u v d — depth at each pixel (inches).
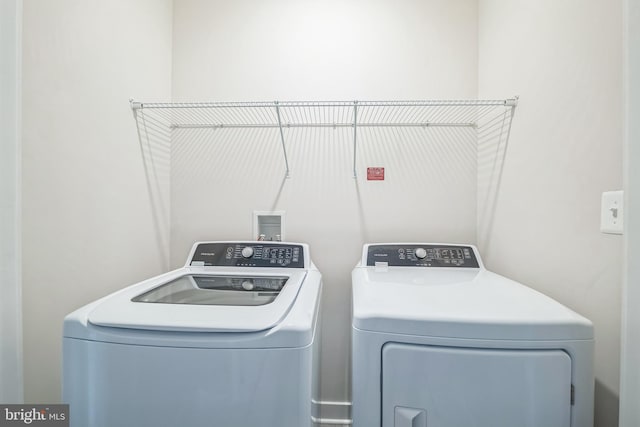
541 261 45.9
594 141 35.7
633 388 23.7
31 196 36.5
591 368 29.6
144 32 60.6
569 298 39.8
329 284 70.9
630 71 23.7
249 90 71.3
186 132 72.0
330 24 70.7
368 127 70.5
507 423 29.8
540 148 46.3
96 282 47.4
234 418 28.6
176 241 72.1
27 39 35.8
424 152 69.9
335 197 70.9
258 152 71.5
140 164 59.9
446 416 30.6
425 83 69.6
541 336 29.8
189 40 71.8
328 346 70.6
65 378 29.9
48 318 38.8
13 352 30.8
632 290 23.7
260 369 28.6
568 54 40.1
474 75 69.0
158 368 28.7
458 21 69.3
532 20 48.4
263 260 59.1
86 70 45.1
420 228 70.0
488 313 31.8
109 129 50.5
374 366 32.0
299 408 28.8
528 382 29.6
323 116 70.7
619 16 32.4
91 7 46.0
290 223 71.4
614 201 32.4
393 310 32.9
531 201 48.6
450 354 30.5
